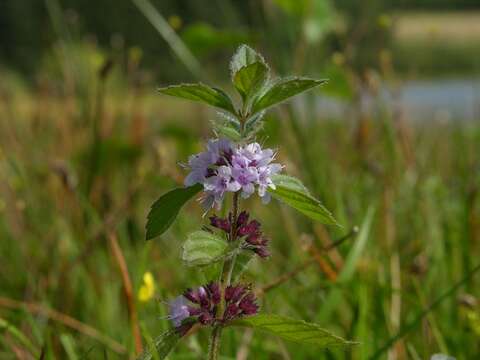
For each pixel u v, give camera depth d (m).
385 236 0.49
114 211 0.55
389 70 0.67
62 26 0.71
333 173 0.58
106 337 0.39
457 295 0.42
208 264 0.24
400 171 0.61
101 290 0.46
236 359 0.37
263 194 0.25
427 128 0.80
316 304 0.43
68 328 0.42
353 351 0.36
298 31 0.63
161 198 0.25
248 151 0.25
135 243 0.51
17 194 0.60
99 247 0.48
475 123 0.78
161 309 0.37
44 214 0.57
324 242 0.46
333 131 0.74
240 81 0.24
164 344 0.26
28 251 0.49
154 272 0.45
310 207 0.25
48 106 0.76
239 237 0.26
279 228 0.55
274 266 0.49
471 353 0.39
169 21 0.67
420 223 0.52
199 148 0.67
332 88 0.63
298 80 0.24
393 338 0.35
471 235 0.48
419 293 0.40
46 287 0.46
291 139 0.57
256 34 0.59
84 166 0.60
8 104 0.74
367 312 0.39
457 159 0.65
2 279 0.49
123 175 0.65
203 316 0.26
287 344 0.39
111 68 0.62
